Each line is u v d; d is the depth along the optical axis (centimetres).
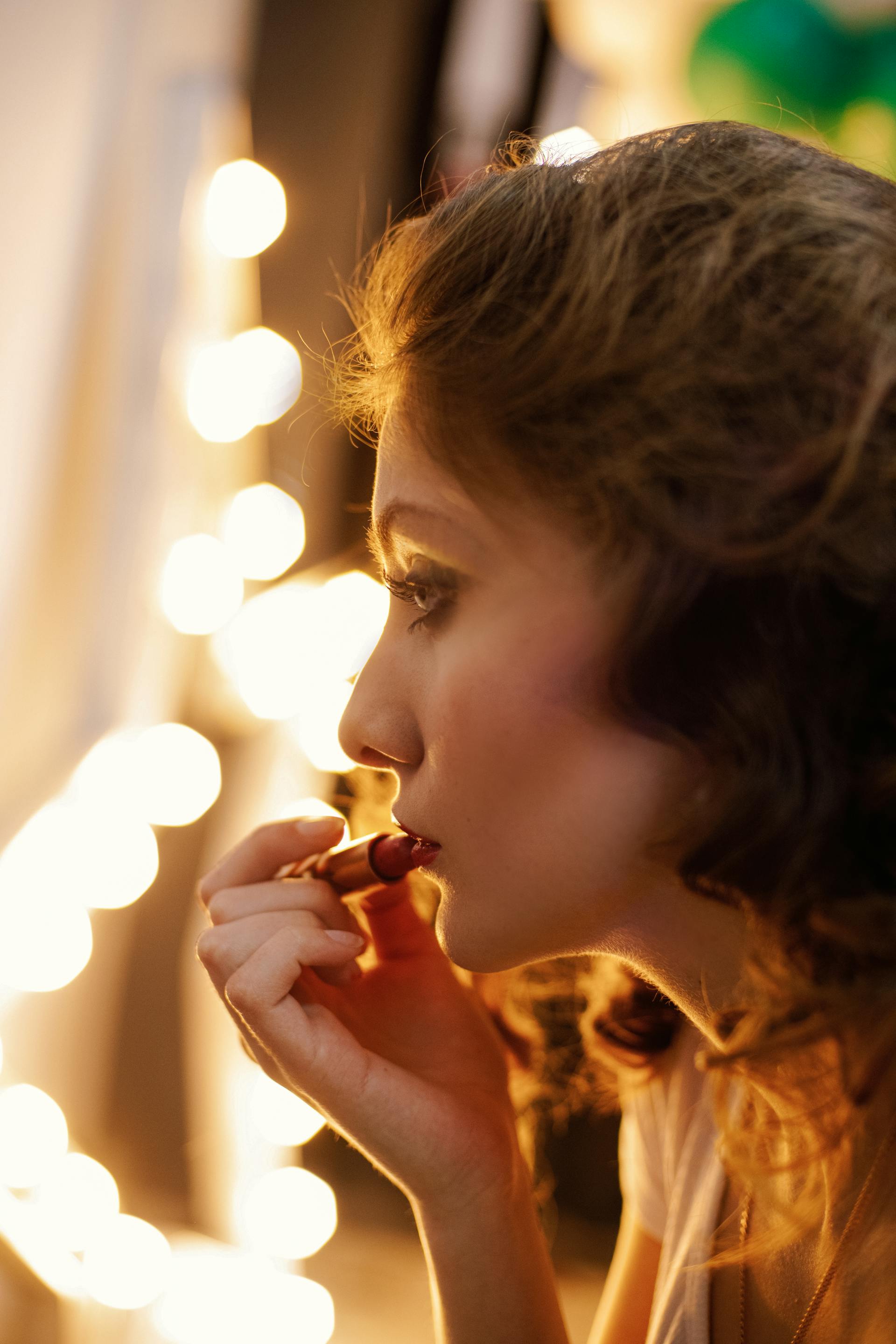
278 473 109
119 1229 86
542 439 49
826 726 48
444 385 50
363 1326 120
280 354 99
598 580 49
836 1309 53
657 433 48
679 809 50
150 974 112
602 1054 65
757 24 93
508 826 51
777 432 47
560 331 49
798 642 48
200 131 104
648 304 48
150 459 105
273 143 108
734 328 48
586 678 49
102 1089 112
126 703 109
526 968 69
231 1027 116
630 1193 67
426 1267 129
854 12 93
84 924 87
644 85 112
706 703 48
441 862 53
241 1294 93
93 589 106
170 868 112
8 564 88
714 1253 58
